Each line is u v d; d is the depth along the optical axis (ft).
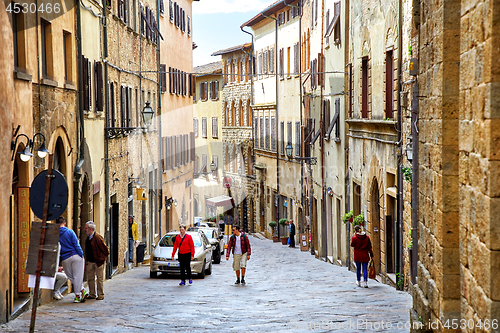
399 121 66.18
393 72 70.03
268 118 172.14
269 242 158.20
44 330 40.42
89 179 72.02
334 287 66.69
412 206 55.01
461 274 27.53
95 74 77.56
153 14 127.65
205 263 81.92
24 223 49.03
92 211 73.46
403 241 64.34
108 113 84.69
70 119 64.69
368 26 83.05
